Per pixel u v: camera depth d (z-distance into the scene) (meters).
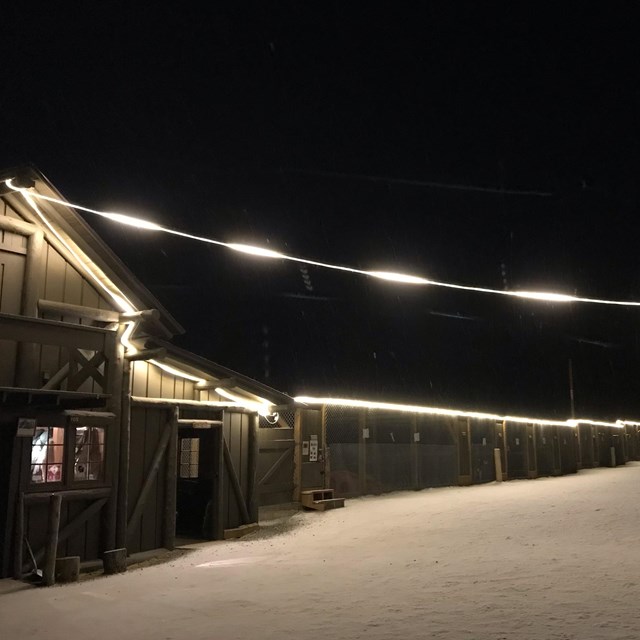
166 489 11.70
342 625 5.54
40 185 9.45
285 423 16.95
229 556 10.48
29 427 9.08
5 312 9.31
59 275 10.09
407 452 21.00
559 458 30.41
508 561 7.99
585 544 9.05
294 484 16.69
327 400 17.64
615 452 39.91
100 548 10.22
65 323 9.20
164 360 11.71
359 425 19.19
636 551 8.20
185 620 6.10
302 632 5.39
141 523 11.14
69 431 9.88
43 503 9.41
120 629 5.92
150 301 10.76
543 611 5.57
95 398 9.51
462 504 15.40
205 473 13.66
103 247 10.17
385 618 5.68
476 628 5.19
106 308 10.71
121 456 10.65
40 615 6.64
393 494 19.53
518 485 21.92
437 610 5.84
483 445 24.97
